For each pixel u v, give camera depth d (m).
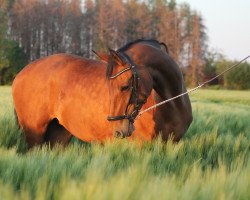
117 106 8.73
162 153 9.13
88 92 10.91
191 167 7.83
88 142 12.27
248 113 24.34
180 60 137.62
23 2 146.75
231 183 6.20
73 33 147.75
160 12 142.50
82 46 148.62
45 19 147.38
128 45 10.11
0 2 142.12
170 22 137.75
